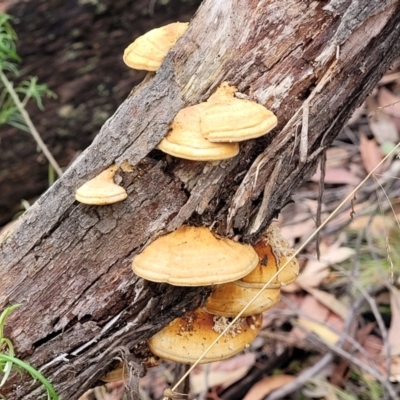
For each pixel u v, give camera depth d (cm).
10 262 50
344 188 111
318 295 89
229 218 47
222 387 81
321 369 79
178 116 45
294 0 44
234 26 45
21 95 109
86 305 49
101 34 112
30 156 112
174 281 43
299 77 45
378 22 44
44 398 51
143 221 47
